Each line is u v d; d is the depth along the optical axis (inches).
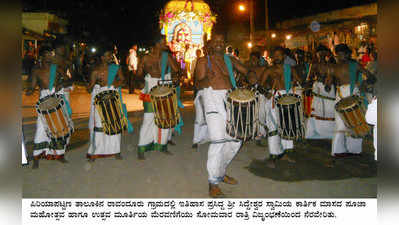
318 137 278.5
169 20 792.9
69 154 248.4
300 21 762.2
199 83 183.9
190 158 239.0
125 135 316.5
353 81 218.5
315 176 199.5
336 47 228.2
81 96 645.9
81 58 736.3
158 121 232.4
